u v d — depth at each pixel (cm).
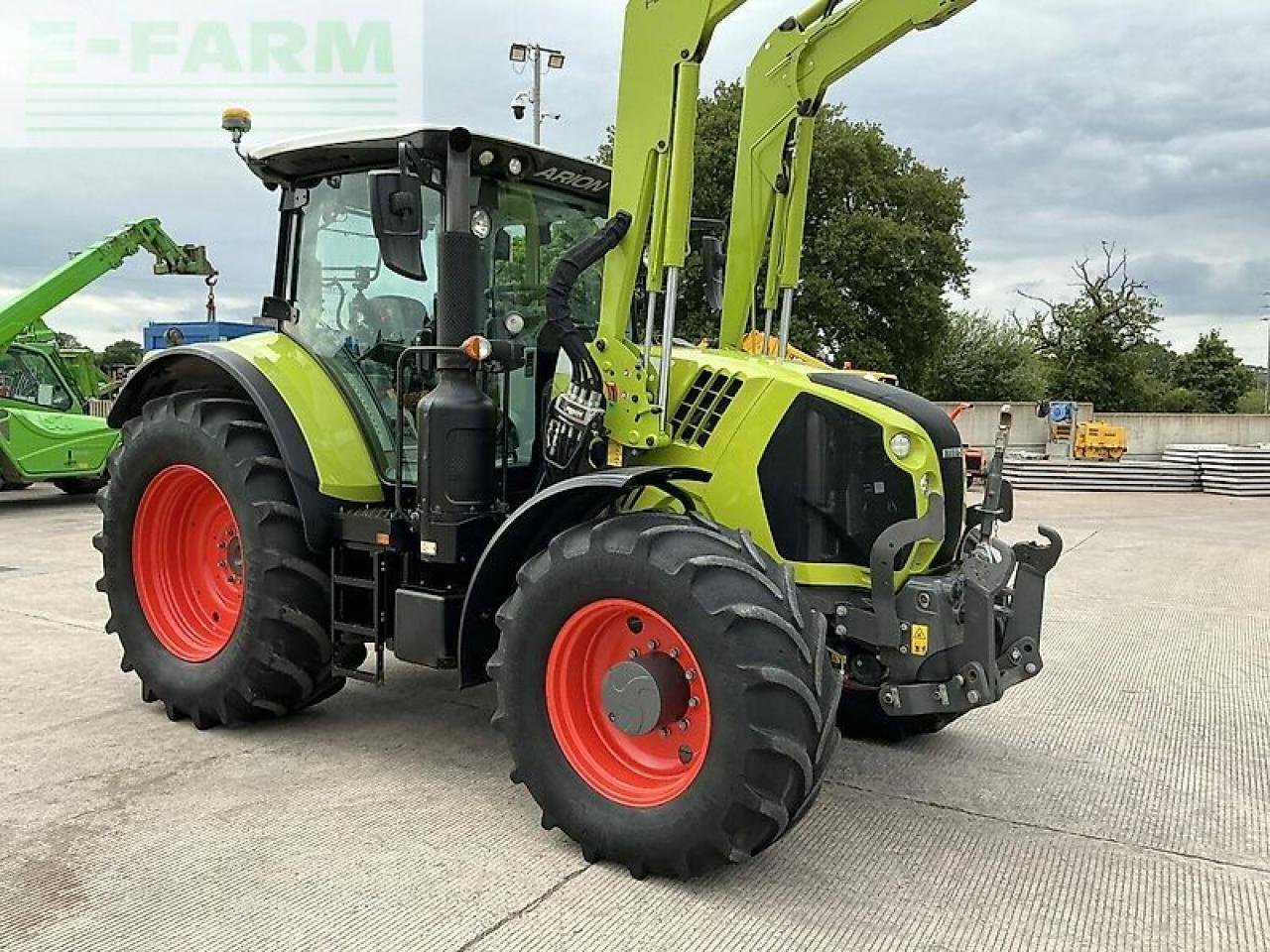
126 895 296
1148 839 351
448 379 381
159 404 460
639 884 309
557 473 385
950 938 282
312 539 414
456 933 278
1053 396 3319
